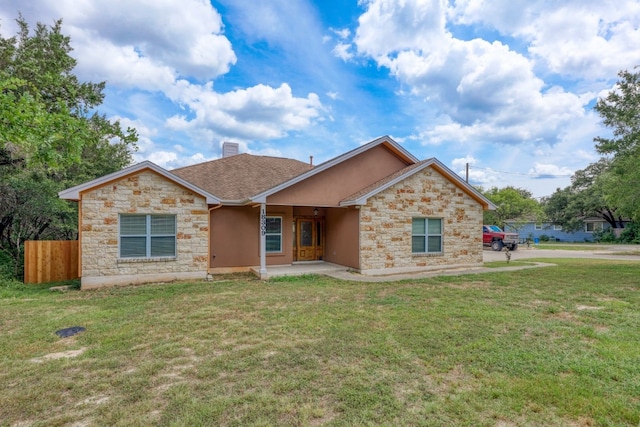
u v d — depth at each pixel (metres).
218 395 3.54
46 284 10.67
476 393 3.55
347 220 13.22
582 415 3.16
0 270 11.37
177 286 10.02
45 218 12.88
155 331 5.71
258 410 3.25
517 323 5.96
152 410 3.29
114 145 18.09
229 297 8.41
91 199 10.10
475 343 4.97
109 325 6.06
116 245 10.37
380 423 3.03
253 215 13.52
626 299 7.76
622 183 14.74
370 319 6.30
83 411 3.29
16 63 11.80
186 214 11.30
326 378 3.92
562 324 5.88
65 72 14.28
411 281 10.66
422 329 5.66
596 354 4.55
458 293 8.66
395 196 12.77
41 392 3.66
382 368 4.19
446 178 13.70
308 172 12.47
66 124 6.49
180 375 4.05
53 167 6.52
